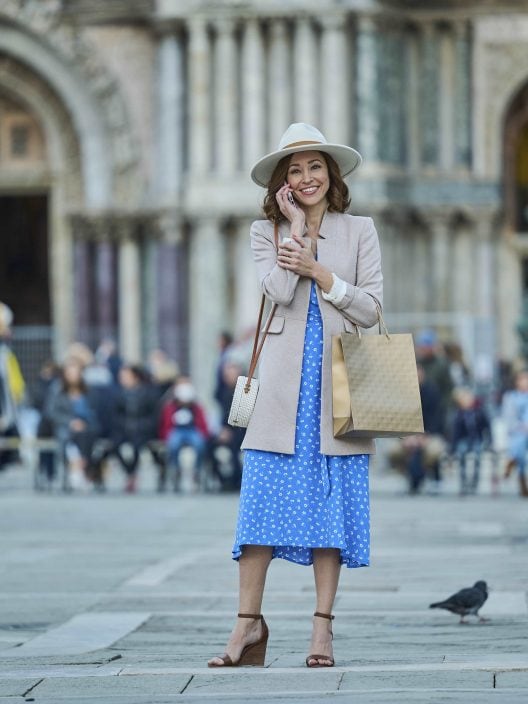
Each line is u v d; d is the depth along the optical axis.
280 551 23.03
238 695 20.05
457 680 20.95
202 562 40.41
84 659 24.28
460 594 28.41
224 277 93.25
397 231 93.00
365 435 22.56
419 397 22.39
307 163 23.11
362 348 22.48
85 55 94.94
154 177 95.00
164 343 94.12
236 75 92.06
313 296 22.98
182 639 27.17
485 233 94.50
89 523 53.84
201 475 72.25
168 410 70.00
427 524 51.59
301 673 21.62
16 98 97.06
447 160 94.50
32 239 105.12
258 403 22.78
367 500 22.83
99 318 96.19
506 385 88.06
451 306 94.62
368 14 90.69
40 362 95.19
